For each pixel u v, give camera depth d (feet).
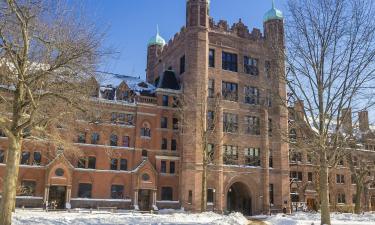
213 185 190.70
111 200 182.39
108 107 190.29
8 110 89.35
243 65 214.69
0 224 64.49
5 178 67.10
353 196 281.54
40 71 71.67
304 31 90.43
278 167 211.61
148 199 189.67
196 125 190.08
